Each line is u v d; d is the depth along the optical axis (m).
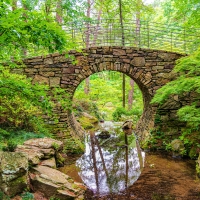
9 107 6.36
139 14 14.62
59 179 4.68
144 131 9.09
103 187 5.27
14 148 5.11
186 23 11.88
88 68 8.03
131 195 4.84
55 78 7.96
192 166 6.48
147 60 8.16
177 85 6.64
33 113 7.21
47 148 6.05
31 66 7.87
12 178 3.67
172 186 5.23
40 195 4.09
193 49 10.10
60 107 7.95
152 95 8.29
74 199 4.34
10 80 2.96
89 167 6.70
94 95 16.06
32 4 8.95
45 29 2.52
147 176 5.86
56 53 7.88
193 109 6.48
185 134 7.58
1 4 2.27
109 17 15.52
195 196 4.70
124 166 6.73
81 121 12.62
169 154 7.68
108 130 11.98
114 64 8.09
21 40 2.64
